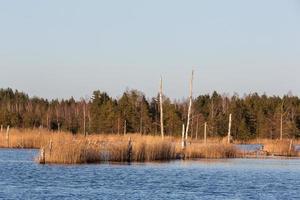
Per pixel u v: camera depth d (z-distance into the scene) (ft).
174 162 344.08
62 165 305.12
